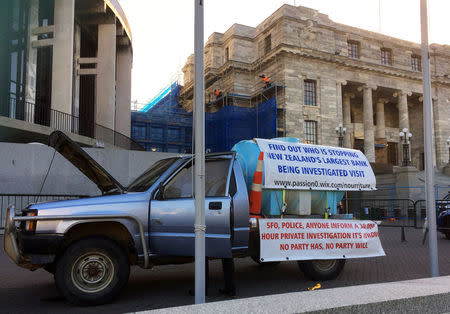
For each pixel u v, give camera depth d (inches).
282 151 264.8
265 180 249.1
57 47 961.5
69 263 200.4
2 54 944.3
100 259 207.2
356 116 2007.9
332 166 281.4
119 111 1401.3
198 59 180.1
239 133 1588.3
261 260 233.5
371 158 1731.1
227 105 1685.5
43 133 826.8
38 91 1073.5
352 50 1806.1
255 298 122.6
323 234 259.0
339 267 269.3
